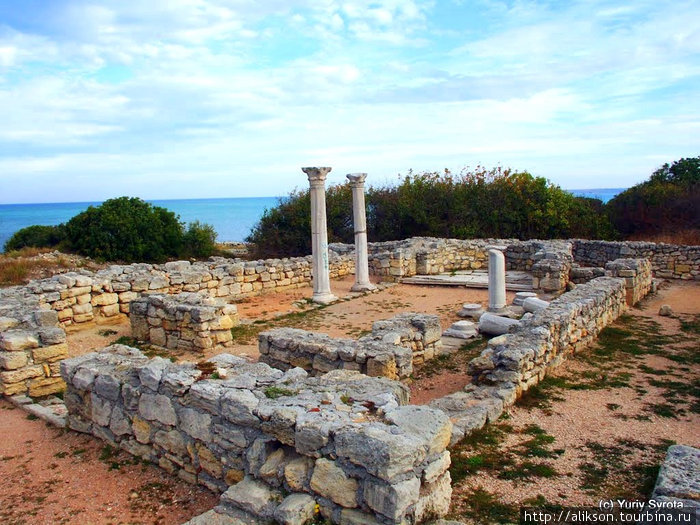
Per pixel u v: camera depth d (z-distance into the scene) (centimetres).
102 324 1398
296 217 3375
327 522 452
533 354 898
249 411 522
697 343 1185
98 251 2927
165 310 1248
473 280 2061
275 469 495
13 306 1146
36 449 696
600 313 1277
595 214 3142
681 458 503
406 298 1861
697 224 2900
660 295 1783
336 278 2288
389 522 419
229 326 1256
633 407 816
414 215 3184
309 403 529
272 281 1956
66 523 529
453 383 974
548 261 1881
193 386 582
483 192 3231
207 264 1956
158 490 584
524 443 686
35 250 2767
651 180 3416
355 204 1980
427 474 451
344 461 449
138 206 3250
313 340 988
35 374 908
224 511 477
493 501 545
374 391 575
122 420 673
